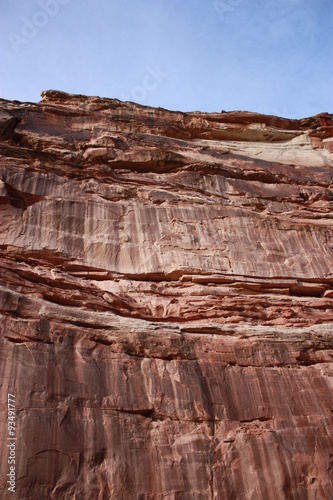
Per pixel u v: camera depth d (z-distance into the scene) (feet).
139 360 35.35
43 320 34.22
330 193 69.21
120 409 31.94
